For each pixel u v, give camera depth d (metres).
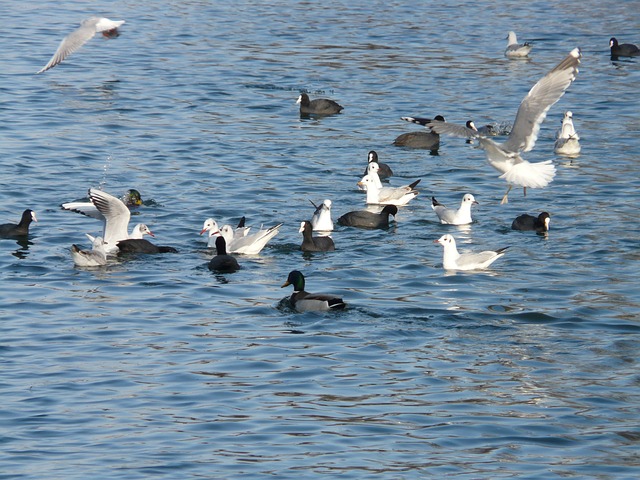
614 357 22.53
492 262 29.11
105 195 29.30
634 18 71.75
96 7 72.44
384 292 26.47
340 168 39.31
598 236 31.47
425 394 20.50
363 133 44.56
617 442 18.62
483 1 78.06
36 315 24.38
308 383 20.88
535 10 74.50
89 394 20.17
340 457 17.78
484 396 20.44
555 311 25.19
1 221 31.86
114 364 21.64
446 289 26.77
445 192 36.94
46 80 51.91
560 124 46.94
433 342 23.22
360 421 19.22
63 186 35.56
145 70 54.81
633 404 20.20
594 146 42.66
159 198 34.72
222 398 20.09
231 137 42.97
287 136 43.59
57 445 18.03
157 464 17.39
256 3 75.31
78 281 26.86
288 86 52.09
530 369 21.84
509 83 53.34
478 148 43.66
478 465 17.62
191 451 17.91
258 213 33.56
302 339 23.20
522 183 18.72
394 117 47.09
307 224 30.06
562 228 32.38
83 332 23.39
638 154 41.47
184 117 45.94
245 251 29.55
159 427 18.83
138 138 42.22
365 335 23.50
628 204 34.88
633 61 59.75
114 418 19.16
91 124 44.06
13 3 73.06
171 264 28.52
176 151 40.53
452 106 48.69
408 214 34.44
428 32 66.00
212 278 27.33
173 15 70.12
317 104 47.28
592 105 49.66
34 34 62.41
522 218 32.41
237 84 52.19
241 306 25.25
